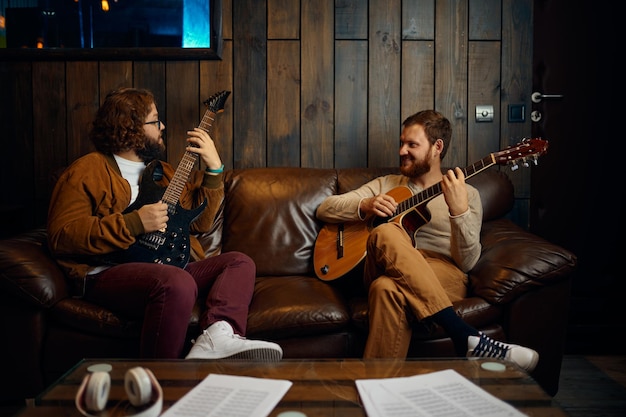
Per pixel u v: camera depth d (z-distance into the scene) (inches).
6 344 78.6
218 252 101.2
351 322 80.7
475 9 115.6
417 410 44.8
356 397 48.6
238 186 104.7
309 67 115.7
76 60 115.0
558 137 119.7
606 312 119.6
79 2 113.9
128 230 77.9
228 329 72.4
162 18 113.9
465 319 78.8
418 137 94.3
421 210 88.3
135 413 45.3
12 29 114.4
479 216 91.6
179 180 85.9
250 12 115.0
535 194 120.9
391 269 77.2
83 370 53.9
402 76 116.0
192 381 51.7
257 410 44.8
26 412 46.7
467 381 50.6
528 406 47.3
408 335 76.4
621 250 120.5
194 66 115.5
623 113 118.7
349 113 116.5
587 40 118.2
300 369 54.5
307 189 104.3
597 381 98.5
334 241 96.8
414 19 115.4
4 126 116.0
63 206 79.3
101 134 85.5
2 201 116.9
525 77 116.6
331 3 115.0
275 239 100.7
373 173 107.3
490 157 86.4
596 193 120.3
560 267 80.4
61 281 79.9
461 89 116.3
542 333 81.4
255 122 116.5
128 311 77.1
